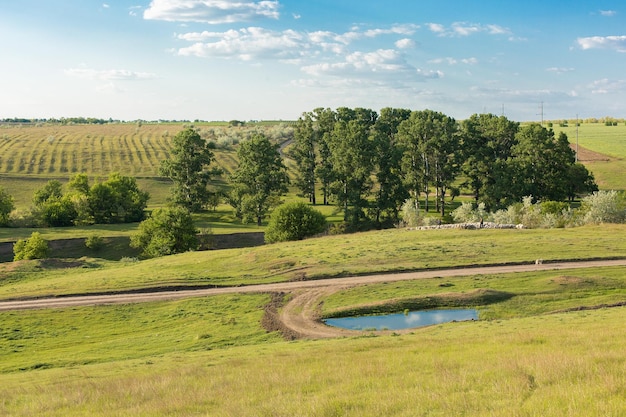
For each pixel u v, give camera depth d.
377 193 115.56
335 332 42.00
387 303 48.47
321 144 139.62
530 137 121.31
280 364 24.17
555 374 16.38
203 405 17.17
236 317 48.16
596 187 128.62
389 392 16.39
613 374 15.54
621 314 37.34
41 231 109.94
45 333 46.75
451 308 47.78
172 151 130.50
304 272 61.56
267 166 125.81
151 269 71.38
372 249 69.81
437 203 126.12
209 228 109.44
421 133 125.31
